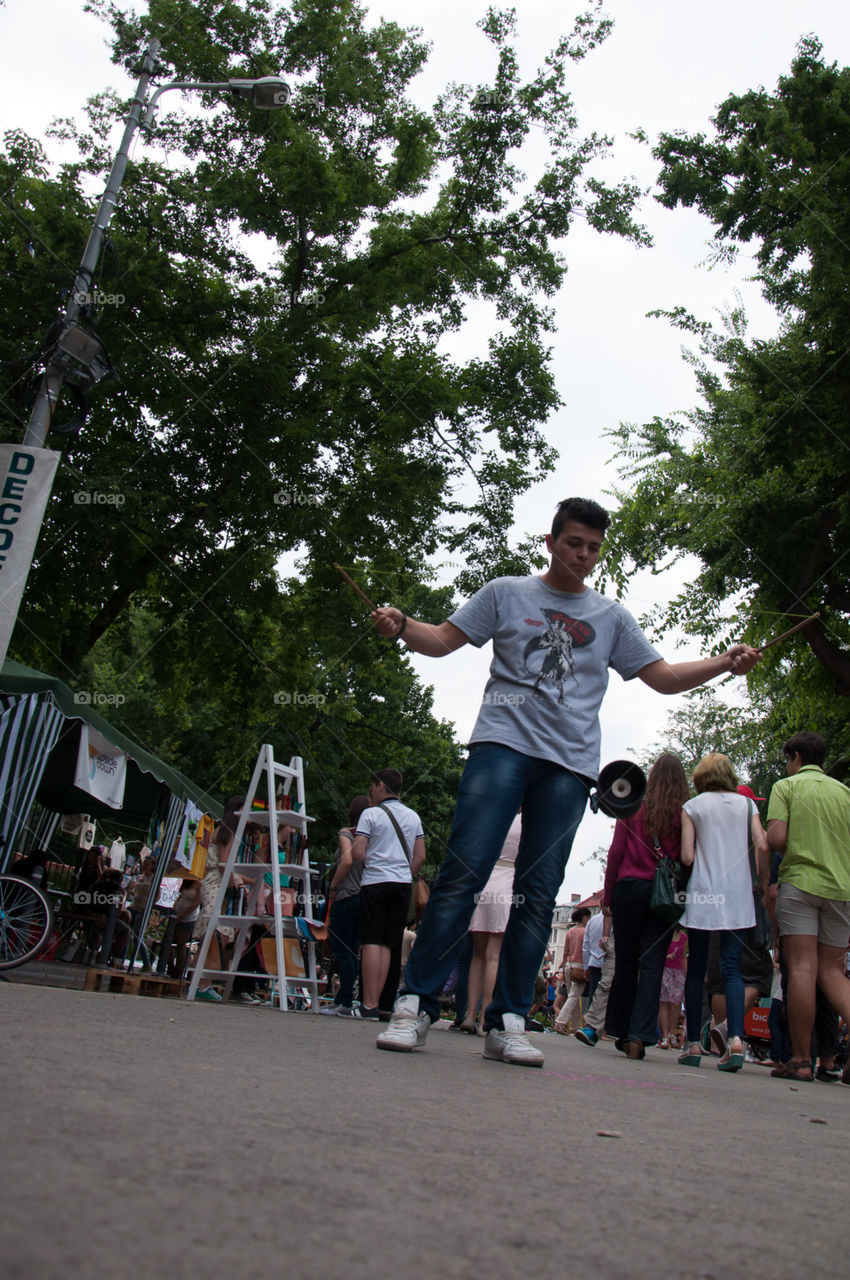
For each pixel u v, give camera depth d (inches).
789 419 665.6
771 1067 379.6
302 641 688.4
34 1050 104.6
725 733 940.6
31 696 339.9
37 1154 59.7
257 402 620.4
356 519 644.1
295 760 361.1
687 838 282.5
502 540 695.7
